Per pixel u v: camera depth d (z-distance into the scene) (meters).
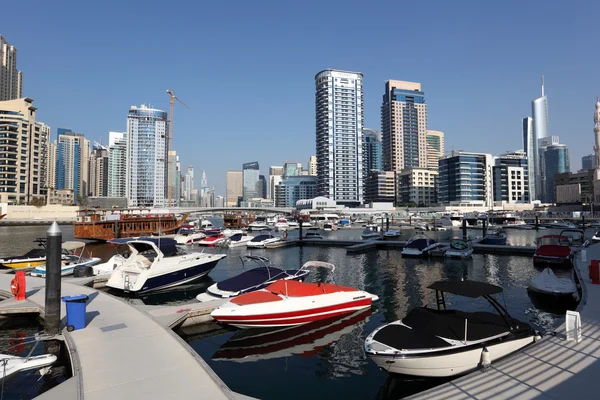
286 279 19.80
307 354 13.73
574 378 8.81
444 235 74.81
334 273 30.61
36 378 11.36
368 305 18.83
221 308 15.42
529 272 30.77
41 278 23.69
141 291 22.59
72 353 10.93
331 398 10.55
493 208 171.38
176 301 22.05
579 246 42.91
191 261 25.12
